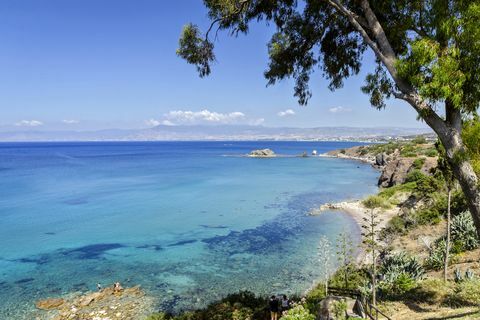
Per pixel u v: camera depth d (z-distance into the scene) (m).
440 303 14.17
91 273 27.52
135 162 143.00
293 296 21.88
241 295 22.00
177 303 22.36
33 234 38.53
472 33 6.71
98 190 69.38
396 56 8.34
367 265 24.23
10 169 111.88
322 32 10.93
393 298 16.09
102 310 21.47
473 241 22.09
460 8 6.95
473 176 7.47
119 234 38.47
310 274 26.50
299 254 31.22
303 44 11.26
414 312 13.57
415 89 7.64
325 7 10.33
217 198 60.25
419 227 30.64
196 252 32.41
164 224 42.66
